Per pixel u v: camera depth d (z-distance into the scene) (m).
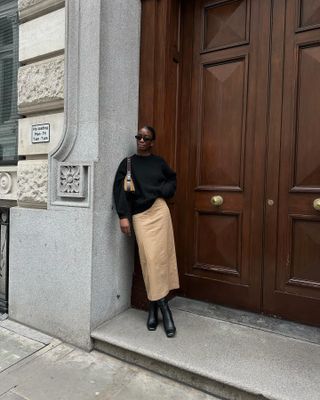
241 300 2.77
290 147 2.54
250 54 2.67
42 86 2.75
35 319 2.73
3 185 3.13
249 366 2.01
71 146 2.55
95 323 2.48
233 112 2.77
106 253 2.56
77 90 2.52
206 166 2.90
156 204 2.51
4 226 3.07
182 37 2.96
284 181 2.57
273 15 2.58
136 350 2.20
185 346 2.23
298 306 2.55
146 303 2.79
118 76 2.61
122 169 2.56
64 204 2.55
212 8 2.84
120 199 2.48
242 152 2.73
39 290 2.69
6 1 3.23
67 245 2.52
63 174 2.56
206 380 2.00
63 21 2.65
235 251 2.80
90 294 2.42
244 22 2.70
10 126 3.21
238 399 1.90
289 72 2.53
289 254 2.57
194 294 2.99
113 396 1.95
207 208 2.90
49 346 2.50
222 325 2.53
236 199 2.77
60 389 2.01
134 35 2.74
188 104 2.96
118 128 2.63
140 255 2.49
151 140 2.55
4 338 2.60
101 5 2.41
